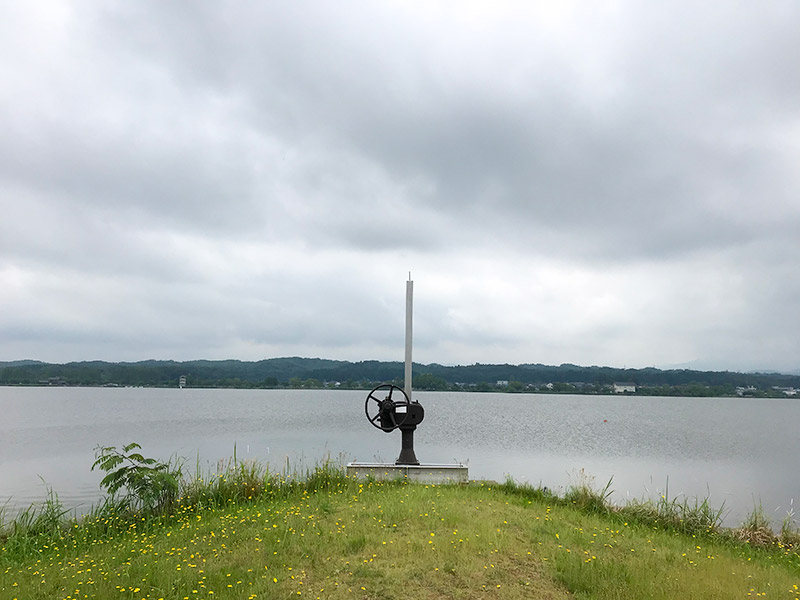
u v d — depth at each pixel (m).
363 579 5.77
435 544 6.69
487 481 12.34
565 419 67.94
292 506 8.76
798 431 59.34
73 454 27.53
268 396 166.25
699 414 98.38
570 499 11.10
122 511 9.76
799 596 6.41
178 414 69.62
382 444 33.66
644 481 21.12
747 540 10.03
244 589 5.59
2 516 10.53
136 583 5.81
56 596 5.65
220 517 8.58
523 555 6.67
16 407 83.25
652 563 7.03
